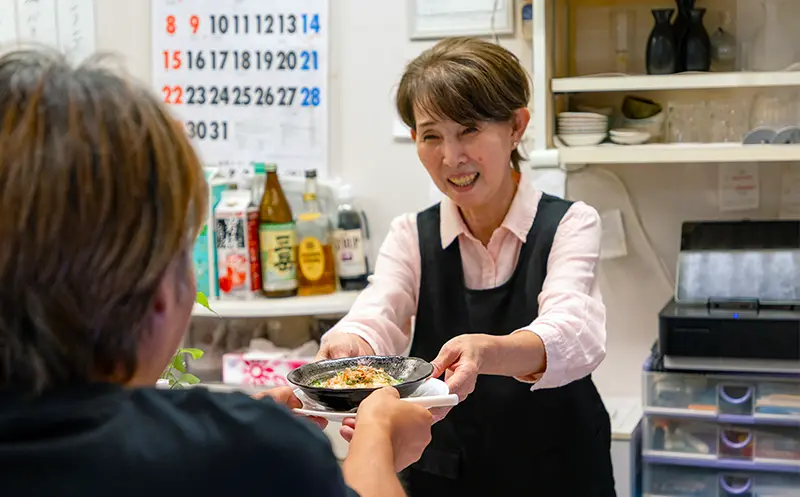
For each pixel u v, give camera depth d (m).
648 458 2.03
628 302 2.39
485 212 1.74
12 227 0.64
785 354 1.88
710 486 2.01
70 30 2.68
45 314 0.65
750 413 1.96
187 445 0.66
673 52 2.11
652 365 2.02
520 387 1.72
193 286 0.75
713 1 2.21
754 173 2.28
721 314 1.94
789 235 2.11
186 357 2.55
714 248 2.11
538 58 2.10
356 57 2.53
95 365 0.69
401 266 1.81
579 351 1.52
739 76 2.03
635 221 2.36
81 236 0.64
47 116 0.65
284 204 2.44
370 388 1.16
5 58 0.69
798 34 2.10
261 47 2.58
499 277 1.75
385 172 2.55
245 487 0.66
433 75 1.56
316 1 2.54
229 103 2.62
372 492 0.79
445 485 1.78
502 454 1.74
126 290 0.67
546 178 2.29
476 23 2.41
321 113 2.56
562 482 1.72
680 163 2.32
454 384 1.29
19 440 0.63
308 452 0.69
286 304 2.34
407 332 1.88
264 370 2.38
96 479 0.62
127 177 0.65
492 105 1.56
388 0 2.49
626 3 2.29
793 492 1.95
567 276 1.63
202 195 0.72
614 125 2.30
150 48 2.66
